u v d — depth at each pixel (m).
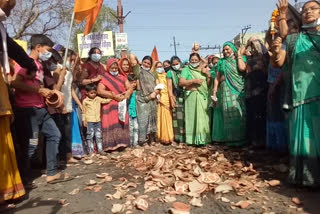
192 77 6.77
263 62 5.80
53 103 4.26
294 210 3.27
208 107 6.86
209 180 3.97
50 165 4.48
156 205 3.49
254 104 5.88
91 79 6.25
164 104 7.24
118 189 3.99
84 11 5.77
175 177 4.15
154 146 7.09
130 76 6.79
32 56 4.49
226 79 6.18
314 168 3.68
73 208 3.55
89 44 7.51
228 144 6.23
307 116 3.73
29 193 4.11
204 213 3.27
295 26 4.55
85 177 4.72
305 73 3.75
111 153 6.36
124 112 6.46
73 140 5.92
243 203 3.40
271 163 5.01
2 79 3.64
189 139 6.77
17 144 4.36
